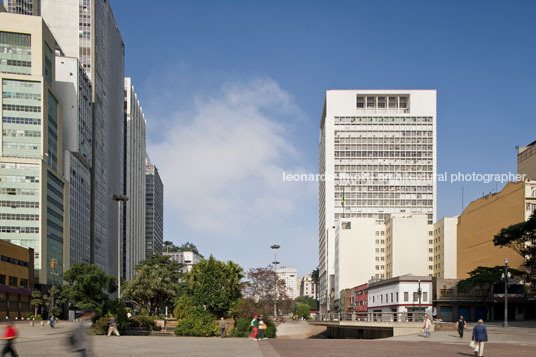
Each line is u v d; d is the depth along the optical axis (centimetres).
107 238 15875
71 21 14638
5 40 10625
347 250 13625
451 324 4997
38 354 2225
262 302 5494
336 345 3011
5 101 10388
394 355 2355
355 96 17888
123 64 19550
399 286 6944
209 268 5650
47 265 10225
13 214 9919
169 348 2644
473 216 9944
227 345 2892
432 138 17562
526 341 3434
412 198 17262
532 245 6919
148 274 8219
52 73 11500
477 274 7569
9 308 8412
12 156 10162
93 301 5497
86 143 13338
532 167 9938
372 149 17612
